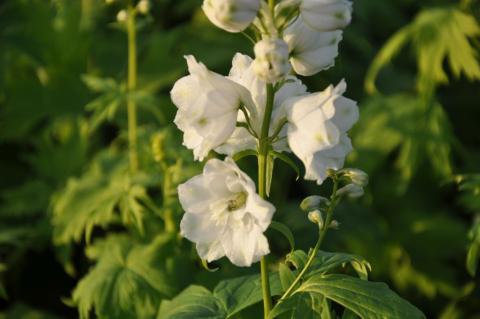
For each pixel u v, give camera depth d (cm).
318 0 294
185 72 700
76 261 647
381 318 307
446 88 799
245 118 313
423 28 640
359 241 646
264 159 309
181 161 513
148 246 507
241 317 431
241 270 513
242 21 286
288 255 348
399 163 673
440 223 684
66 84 720
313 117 283
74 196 550
